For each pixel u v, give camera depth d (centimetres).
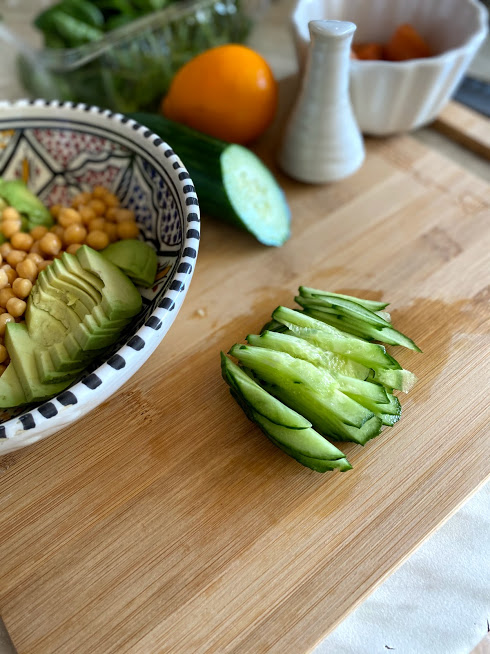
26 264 26
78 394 20
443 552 25
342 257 31
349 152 34
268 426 24
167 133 33
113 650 20
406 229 32
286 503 23
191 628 21
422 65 32
